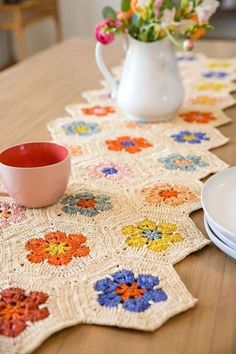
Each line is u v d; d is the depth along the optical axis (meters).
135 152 0.83
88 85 1.17
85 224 0.62
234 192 0.65
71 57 1.39
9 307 0.48
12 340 0.44
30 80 1.20
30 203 0.65
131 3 0.86
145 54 0.91
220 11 2.76
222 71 1.26
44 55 1.42
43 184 0.63
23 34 2.78
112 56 1.39
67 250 0.56
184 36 0.89
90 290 0.50
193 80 1.20
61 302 0.48
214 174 0.72
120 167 0.78
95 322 0.46
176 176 0.75
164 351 0.43
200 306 0.48
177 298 0.49
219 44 1.52
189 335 0.45
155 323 0.46
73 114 0.99
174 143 0.87
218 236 0.55
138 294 0.49
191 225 0.61
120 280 0.51
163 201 0.67
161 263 0.54
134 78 0.93
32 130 0.91
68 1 3.20
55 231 0.60
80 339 0.45
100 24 0.90
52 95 1.10
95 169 0.77
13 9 2.67
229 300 0.49
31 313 0.47
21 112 1.00
